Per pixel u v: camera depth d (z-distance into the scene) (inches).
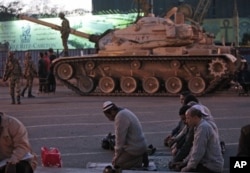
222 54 1023.6
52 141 529.7
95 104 900.0
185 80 1074.7
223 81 1071.0
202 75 1059.3
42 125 642.2
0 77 1542.8
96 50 1242.6
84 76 1117.1
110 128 612.7
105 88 1104.2
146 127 617.9
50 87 1173.7
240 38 2041.1
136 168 375.9
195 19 1850.4
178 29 1071.0
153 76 1079.0
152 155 447.5
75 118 704.4
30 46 2251.5
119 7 2389.3
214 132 341.1
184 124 438.9
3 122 239.5
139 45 1091.3
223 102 924.6
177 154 376.5
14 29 2293.3
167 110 788.6
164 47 1079.6
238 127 617.6
